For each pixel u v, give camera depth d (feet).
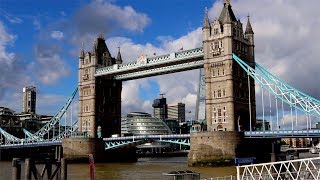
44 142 533.55
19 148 612.29
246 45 413.18
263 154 389.19
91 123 508.12
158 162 460.55
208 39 404.77
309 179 161.68
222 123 387.55
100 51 526.57
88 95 517.55
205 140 361.10
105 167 384.88
